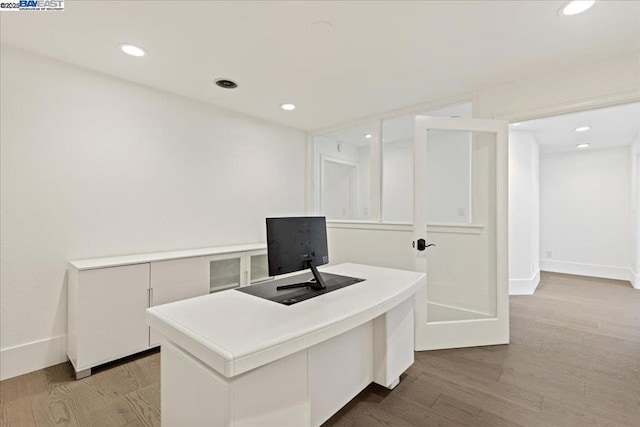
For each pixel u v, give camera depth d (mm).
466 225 2896
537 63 2426
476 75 2633
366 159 4324
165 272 2613
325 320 1344
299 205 4434
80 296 2178
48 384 2125
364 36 2053
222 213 3512
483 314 2834
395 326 2018
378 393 2029
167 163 3039
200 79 2727
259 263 3523
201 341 1120
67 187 2447
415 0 1690
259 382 1167
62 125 2418
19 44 2158
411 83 2803
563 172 5961
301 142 4473
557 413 1820
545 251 6168
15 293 2229
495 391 2049
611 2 1708
